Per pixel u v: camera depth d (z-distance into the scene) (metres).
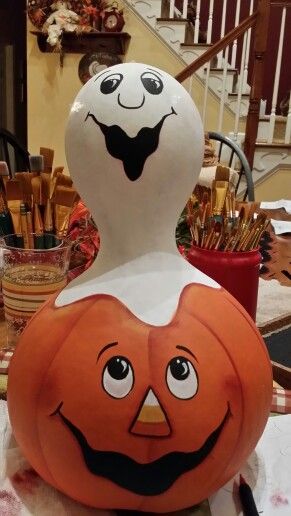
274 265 1.33
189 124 0.45
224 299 0.48
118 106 0.43
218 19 4.16
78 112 0.45
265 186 3.53
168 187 0.44
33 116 3.79
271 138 3.46
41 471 0.48
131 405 0.42
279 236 1.57
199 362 0.43
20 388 0.45
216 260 0.78
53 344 0.44
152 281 0.45
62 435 0.43
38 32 3.55
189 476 0.44
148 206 0.45
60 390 0.43
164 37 3.60
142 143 0.43
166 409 0.42
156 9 3.57
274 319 0.96
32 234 0.83
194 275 0.48
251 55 4.04
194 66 2.96
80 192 0.47
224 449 0.44
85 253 0.92
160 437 0.42
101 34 3.54
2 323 0.90
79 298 0.46
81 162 0.45
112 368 0.42
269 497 0.51
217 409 0.43
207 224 0.81
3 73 3.84
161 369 0.42
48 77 3.70
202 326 0.44
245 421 0.45
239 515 0.49
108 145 0.43
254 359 0.46
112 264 0.46
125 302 0.44
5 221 0.85
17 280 0.78
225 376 0.44
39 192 0.84
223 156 2.79
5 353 0.75
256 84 3.20
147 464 0.43
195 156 0.45
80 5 3.54
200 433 0.43
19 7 3.79
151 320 0.43
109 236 0.47
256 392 0.46
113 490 0.44
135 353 0.42
